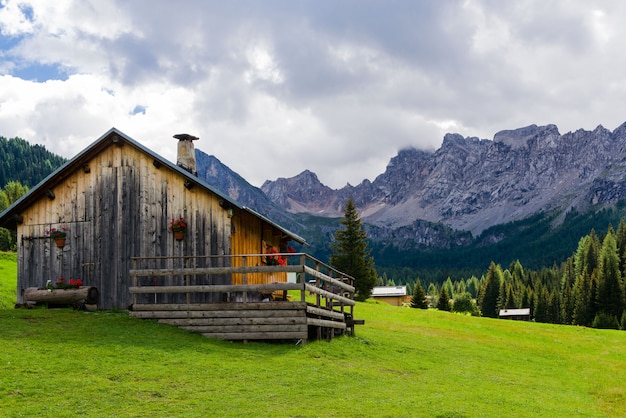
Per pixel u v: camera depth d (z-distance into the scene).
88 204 33.91
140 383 19.33
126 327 26.84
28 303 32.81
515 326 60.06
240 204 31.70
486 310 196.50
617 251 173.38
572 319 136.50
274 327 27.00
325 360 25.34
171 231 32.50
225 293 30.78
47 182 34.28
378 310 63.62
